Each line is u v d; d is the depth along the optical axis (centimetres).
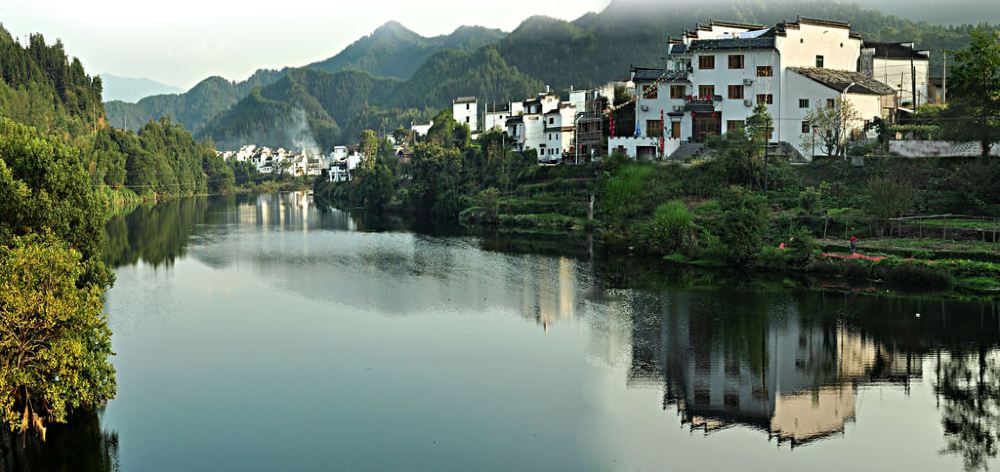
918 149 8906
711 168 9431
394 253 9269
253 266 8388
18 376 3106
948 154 8769
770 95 10769
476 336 5250
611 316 5672
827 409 3878
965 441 3506
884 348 4747
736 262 7406
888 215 7562
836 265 6725
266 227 13000
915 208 7894
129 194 18900
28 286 3148
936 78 12369
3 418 3312
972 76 8712
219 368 4622
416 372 4506
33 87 19400
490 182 13812
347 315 5925
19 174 4203
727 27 12738
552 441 3559
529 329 5400
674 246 8250
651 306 5931
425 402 4034
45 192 4100
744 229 7331
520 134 15525
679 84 11206
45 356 3155
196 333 5422
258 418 3838
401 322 5672
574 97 16350
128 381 4384
